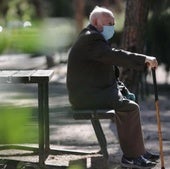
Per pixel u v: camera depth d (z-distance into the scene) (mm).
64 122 19047
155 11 31203
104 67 10625
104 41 10523
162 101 26406
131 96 11523
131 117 10648
